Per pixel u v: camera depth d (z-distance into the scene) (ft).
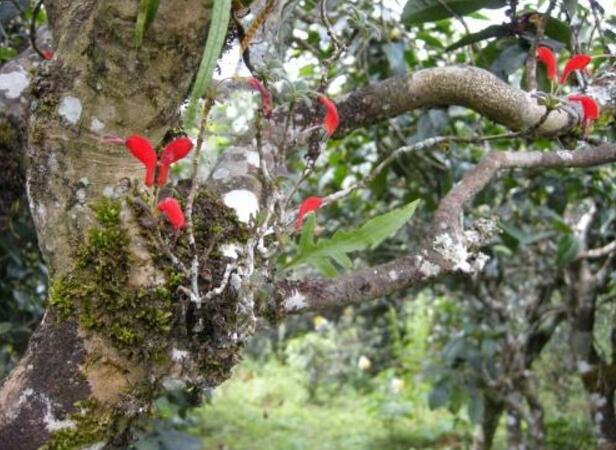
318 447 12.15
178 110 2.10
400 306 11.27
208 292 2.06
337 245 2.01
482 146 5.61
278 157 2.54
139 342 2.07
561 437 10.32
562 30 3.38
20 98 3.30
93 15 1.90
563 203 5.91
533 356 8.04
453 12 3.50
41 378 2.03
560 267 6.31
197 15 1.80
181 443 4.85
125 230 2.08
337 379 15.97
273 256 2.28
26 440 1.98
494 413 8.30
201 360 2.16
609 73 3.49
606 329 9.40
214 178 2.60
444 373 7.80
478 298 7.85
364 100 3.26
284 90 3.05
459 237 2.80
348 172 7.00
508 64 3.49
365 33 3.22
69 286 2.07
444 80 3.22
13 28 4.90
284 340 15.72
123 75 1.91
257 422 13.69
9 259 4.99
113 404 2.07
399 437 12.42
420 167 5.82
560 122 3.27
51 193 2.08
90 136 2.01
